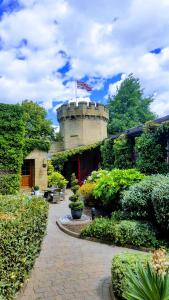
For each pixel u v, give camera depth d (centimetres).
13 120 1652
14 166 1628
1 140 1612
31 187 1873
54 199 1496
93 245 721
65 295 436
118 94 3791
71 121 3003
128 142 1436
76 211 1019
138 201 768
